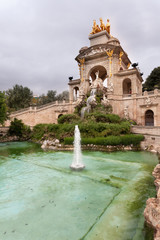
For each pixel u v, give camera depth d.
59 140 25.05
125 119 31.55
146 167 12.52
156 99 28.77
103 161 14.51
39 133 31.84
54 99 68.50
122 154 18.55
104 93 36.25
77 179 10.06
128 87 45.31
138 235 4.68
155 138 21.12
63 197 7.68
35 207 6.79
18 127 34.22
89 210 6.47
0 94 27.48
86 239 4.57
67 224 5.57
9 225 5.57
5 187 8.99
